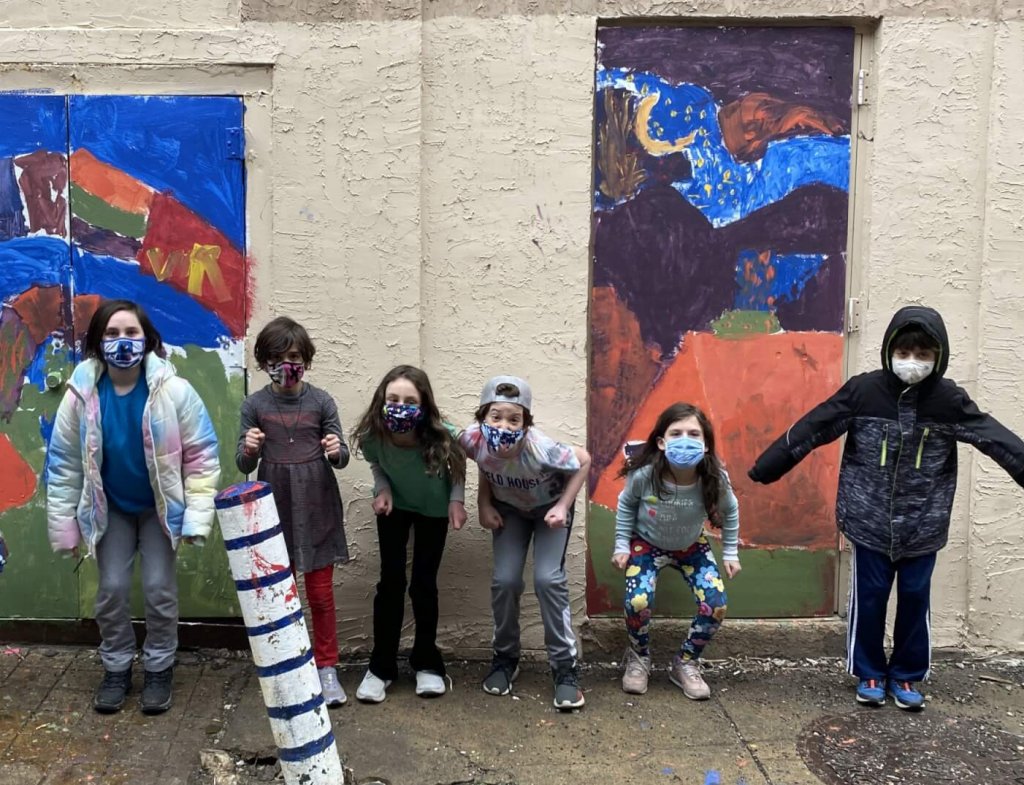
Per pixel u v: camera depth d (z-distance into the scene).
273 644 2.66
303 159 3.77
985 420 3.44
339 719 3.40
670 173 3.93
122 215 3.81
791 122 3.93
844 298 4.00
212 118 3.79
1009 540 3.96
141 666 3.78
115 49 3.75
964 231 3.90
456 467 3.46
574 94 3.80
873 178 3.88
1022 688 3.76
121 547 3.38
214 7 3.74
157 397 3.26
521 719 3.43
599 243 3.94
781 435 4.02
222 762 3.08
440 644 3.95
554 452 3.45
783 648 4.02
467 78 3.79
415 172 3.77
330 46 3.74
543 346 3.86
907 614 3.56
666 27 3.88
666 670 3.92
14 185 3.80
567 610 3.54
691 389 4.00
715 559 4.07
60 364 3.86
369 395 3.84
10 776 2.98
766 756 3.18
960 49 3.84
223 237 3.82
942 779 3.04
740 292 3.97
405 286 3.80
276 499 3.44
